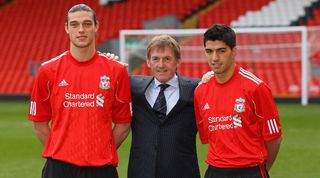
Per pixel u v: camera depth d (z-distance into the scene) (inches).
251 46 830.5
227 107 179.0
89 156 181.5
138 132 195.3
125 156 395.2
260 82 178.1
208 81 184.2
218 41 173.9
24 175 349.7
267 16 904.9
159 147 193.0
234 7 948.0
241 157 178.5
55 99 183.6
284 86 770.2
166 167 192.9
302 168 354.6
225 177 179.9
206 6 978.7
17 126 580.4
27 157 410.9
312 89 746.8
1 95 858.8
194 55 827.4
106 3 1031.6
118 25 964.0
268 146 184.5
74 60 183.6
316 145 435.8
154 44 188.7
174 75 195.3
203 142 194.2
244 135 179.0
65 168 183.6
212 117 181.2
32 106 189.3
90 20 178.7
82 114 181.9
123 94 187.6
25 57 935.7
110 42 901.2
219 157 181.0
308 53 768.9
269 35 839.1
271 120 179.8
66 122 182.5
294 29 670.5
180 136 193.8
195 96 187.0
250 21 901.2
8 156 415.2
